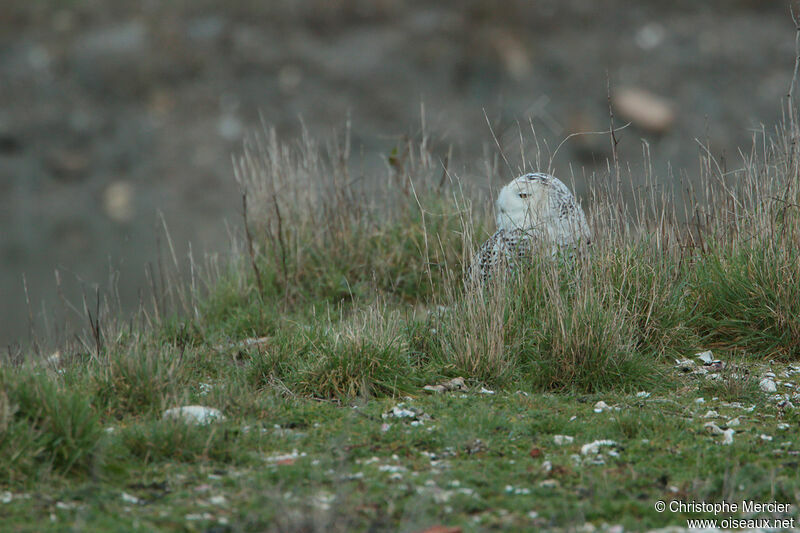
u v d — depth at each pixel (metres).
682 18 58.75
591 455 11.87
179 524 9.73
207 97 52.03
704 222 19.08
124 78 52.50
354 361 14.91
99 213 44.59
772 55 55.62
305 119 50.47
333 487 10.70
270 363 15.38
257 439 12.35
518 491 10.69
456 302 16.52
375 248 21.03
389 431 12.74
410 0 58.25
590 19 57.81
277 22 56.53
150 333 16.42
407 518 9.77
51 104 51.12
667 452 12.03
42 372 13.12
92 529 9.61
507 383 15.12
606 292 16.16
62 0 57.44
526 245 16.88
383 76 52.94
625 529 9.65
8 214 44.31
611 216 17.17
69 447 11.26
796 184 17.42
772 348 16.41
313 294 20.39
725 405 14.13
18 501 10.31
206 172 47.22
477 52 53.97
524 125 48.12
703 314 17.27
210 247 38.12
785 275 16.48
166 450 11.78
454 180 22.33
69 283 38.22
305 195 21.72
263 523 9.73
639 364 15.18
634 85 52.94
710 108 51.50
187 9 56.91
